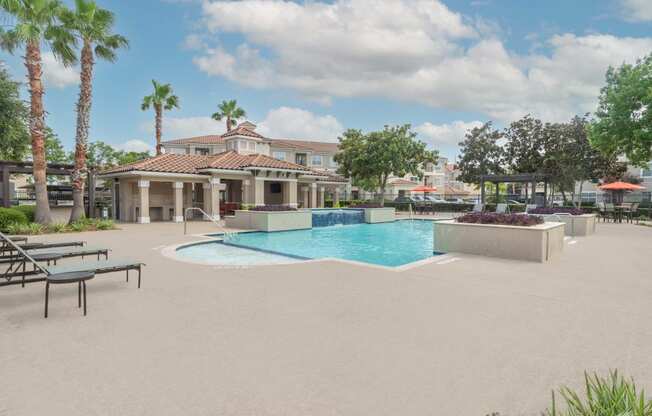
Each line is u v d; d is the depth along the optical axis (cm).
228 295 559
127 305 508
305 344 374
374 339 387
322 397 275
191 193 2492
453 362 333
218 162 2298
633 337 393
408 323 436
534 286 615
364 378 304
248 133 2858
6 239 548
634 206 2348
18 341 380
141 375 308
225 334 401
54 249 823
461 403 266
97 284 627
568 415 228
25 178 4409
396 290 588
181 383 295
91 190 2038
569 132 2745
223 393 280
